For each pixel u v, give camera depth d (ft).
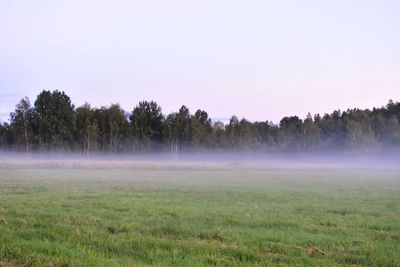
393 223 55.67
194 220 54.80
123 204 69.97
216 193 94.68
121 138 433.89
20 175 153.48
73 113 404.98
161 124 444.96
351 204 76.89
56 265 33.27
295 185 125.59
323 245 42.50
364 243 43.52
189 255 37.11
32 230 45.55
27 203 68.59
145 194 89.76
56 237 42.93
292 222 54.54
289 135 498.69
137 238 42.73
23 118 379.14
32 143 386.32
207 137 467.11
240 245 41.34
